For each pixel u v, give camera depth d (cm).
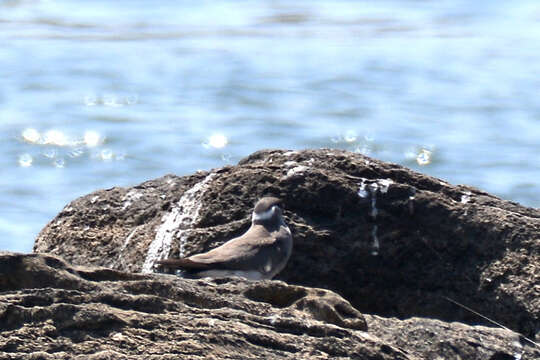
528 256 1027
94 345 679
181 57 3797
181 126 2881
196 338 695
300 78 3547
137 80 3478
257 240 981
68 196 2261
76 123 2856
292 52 3959
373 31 4400
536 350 821
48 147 2636
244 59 3838
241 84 3431
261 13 4628
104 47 3944
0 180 2361
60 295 712
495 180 2430
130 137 2745
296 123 2959
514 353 812
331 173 1085
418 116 3048
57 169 2475
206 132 2827
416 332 813
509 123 2970
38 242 1141
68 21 4341
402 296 1037
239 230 1045
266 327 729
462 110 3133
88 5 4594
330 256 1038
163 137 2752
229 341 699
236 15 4606
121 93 3281
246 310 748
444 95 3338
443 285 1032
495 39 4291
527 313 998
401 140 2772
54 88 3306
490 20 4638
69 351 673
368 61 3838
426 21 4559
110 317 695
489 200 1100
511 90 3406
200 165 2564
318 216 1059
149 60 3791
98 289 735
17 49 3856
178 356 675
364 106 3170
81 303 712
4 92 3262
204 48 3972
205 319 716
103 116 2973
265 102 3222
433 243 1046
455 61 3866
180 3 4712
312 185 1068
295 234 1038
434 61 3856
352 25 4503
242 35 4306
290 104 3203
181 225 1064
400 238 1047
